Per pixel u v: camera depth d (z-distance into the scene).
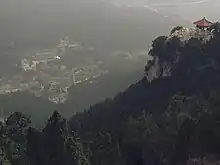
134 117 56.28
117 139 50.69
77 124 65.62
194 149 45.22
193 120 46.56
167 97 57.91
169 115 50.41
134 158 48.19
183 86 56.50
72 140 34.78
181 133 46.81
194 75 56.47
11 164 31.86
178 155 46.00
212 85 53.09
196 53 58.38
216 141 44.59
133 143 48.84
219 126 44.94
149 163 47.34
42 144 34.03
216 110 46.72
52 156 33.38
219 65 55.44
